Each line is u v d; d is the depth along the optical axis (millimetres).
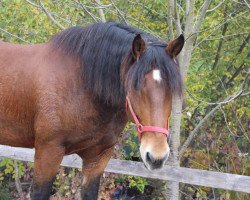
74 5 6023
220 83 7051
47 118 3645
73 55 3699
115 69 3586
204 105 6266
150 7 6496
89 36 3676
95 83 3598
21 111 3779
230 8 6746
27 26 6184
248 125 7070
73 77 3656
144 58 3256
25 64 3779
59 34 3818
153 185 7414
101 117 3682
